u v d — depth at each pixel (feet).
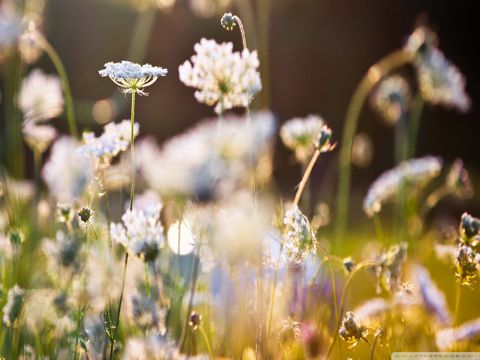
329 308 4.68
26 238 5.48
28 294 4.18
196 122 26.71
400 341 4.56
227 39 26.14
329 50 29.66
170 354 3.76
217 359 4.60
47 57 20.48
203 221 3.90
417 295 4.70
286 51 29.48
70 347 4.24
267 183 5.49
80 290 3.78
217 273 4.95
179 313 4.66
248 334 4.57
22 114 6.43
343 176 7.21
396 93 7.94
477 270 4.32
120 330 4.38
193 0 8.22
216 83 4.19
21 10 7.39
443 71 7.30
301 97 29.58
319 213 6.25
